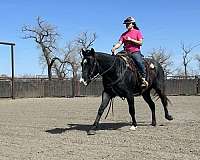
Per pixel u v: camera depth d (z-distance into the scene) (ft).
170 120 46.57
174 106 76.59
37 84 139.44
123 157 28.27
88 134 38.29
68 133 39.83
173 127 42.04
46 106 84.02
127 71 38.91
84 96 142.20
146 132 38.93
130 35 40.24
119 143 33.53
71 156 29.07
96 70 37.14
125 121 49.60
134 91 41.16
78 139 36.01
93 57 36.68
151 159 27.45
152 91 50.96
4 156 29.76
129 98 39.50
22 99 123.54
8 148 32.83
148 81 41.65
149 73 41.86
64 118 55.83
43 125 47.57
